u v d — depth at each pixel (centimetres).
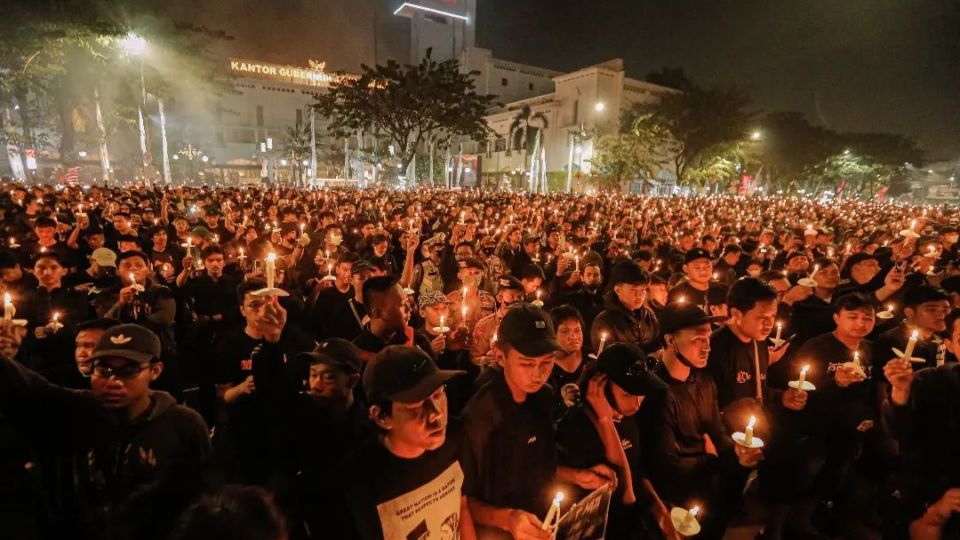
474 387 311
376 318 355
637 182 5712
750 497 398
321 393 271
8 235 702
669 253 884
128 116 3450
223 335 395
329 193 2480
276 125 7756
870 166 5816
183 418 259
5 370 237
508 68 7781
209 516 125
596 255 653
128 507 173
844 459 361
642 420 304
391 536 197
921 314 406
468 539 230
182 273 581
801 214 2111
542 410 252
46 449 244
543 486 249
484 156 7044
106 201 1448
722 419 352
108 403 243
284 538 137
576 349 377
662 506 285
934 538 303
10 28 2345
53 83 3045
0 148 4091
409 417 194
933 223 1427
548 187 5800
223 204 1481
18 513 277
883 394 382
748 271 720
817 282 548
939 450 306
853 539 352
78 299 470
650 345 458
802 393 335
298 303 505
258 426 290
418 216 1262
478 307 530
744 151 4619
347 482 199
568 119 5834
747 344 358
